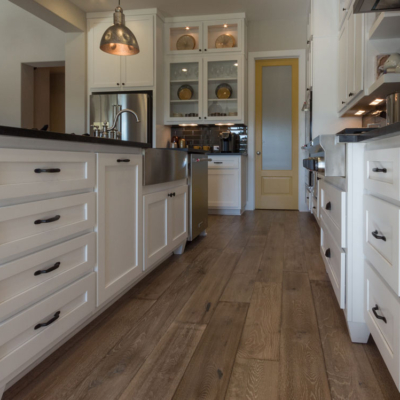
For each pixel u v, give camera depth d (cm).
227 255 324
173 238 299
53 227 143
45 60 573
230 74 553
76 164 158
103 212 180
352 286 160
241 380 136
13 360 123
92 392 129
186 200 337
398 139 112
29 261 129
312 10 440
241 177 555
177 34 562
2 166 117
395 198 109
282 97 606
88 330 178
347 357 153
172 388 132
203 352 157
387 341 120
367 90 304
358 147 156
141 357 153
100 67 528
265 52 590
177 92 566
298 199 607
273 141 614
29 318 129
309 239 386
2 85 584
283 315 196
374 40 301
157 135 534
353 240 159
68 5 483
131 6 507
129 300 218
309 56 490
